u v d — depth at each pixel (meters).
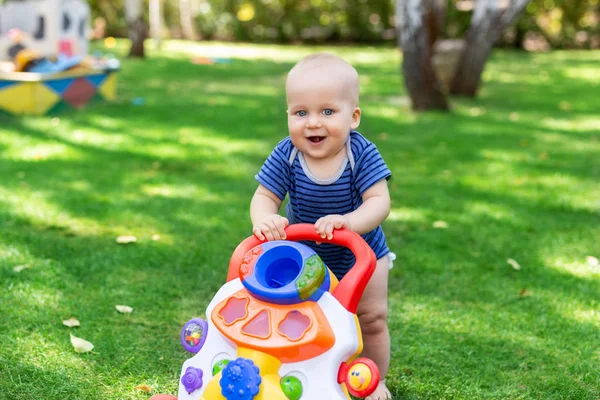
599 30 20.34
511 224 4.68
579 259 4.11
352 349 2.01
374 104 9.41
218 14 20.44
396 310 3.37
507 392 2.67
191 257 3.91
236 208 4.82
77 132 7.00
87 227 4.34
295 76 2.29
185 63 13.98
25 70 7.93
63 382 2.61
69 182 5.28
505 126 8.16
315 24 20.52
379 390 2.57
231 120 7.94
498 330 3.19
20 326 3.03
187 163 6.00
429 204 5.06
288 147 2.45
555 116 9.02
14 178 5.30
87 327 3.07
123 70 12.34
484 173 5.98
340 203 2.42
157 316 3.22
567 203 5.18
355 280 2.08
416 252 4.13
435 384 2.71
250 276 2.08
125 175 5.55
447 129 7.84
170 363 2.80
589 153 6.88
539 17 20.19
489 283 3.73
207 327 2.15
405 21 8.85
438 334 3.14
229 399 1.93
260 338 1.98
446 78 10.86
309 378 1.97
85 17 9.35
